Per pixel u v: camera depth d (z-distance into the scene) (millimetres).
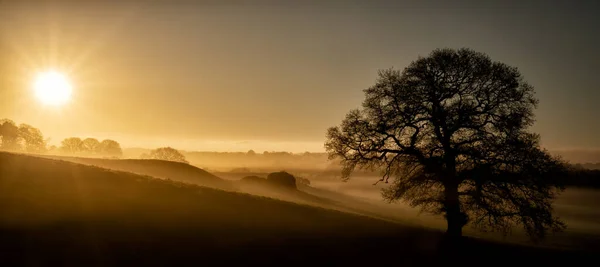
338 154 34969
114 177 40875
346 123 34906
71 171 40906
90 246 23266
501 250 32125
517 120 30844
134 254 22891
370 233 32656
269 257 24641
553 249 35719
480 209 32500
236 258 23906
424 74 32812
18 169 38250
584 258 32656
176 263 22344
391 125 32969
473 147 31375
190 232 27297
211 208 34156
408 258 27391
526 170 30719
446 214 34000
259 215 34156
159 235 26094
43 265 20469
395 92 33406
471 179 31891
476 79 31734
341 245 28469
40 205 29453
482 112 31625
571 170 31766
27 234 23703
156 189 38219
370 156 34281
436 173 32812
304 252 26172
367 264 25438
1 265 19828
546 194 31344
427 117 32875
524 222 31828
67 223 26312
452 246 31109
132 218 28828
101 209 30172
